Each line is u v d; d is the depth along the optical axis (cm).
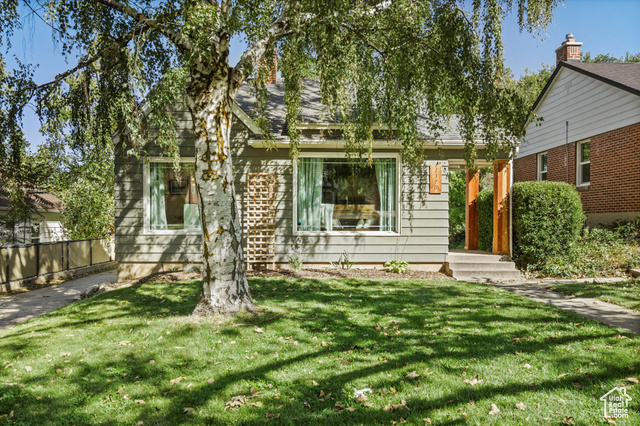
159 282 879
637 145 1143
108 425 310
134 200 1012
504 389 352
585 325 521
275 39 627
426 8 663
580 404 323
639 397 328
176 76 612
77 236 1574
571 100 1449
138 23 570
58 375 399
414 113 669
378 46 721
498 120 660
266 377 387
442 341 474
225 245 573
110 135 752
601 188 1295
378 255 1033
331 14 559
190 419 315
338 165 1045
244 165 1028
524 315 578
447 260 1025
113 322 581
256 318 562
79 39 630
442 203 1036
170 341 483
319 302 676
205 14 492
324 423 307
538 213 984
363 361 422
